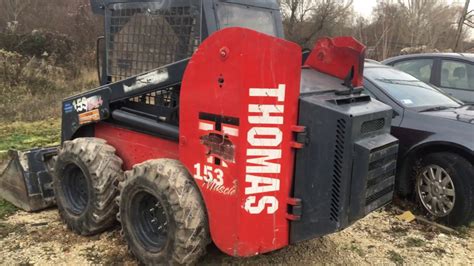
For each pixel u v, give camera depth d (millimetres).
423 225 5168
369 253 4473
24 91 14141
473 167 5016
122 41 4453
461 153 5125
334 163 3307
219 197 3396
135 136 4469
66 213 4668
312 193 3410
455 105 6074
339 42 3902
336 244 4613
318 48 4059
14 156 5219
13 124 10430
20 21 23203
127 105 4461
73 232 4652
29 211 5164
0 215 5066
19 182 5199
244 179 3260
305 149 3395
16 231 4684
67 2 26000
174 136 3988
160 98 4137
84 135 5012
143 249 3848
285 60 3248
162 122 4117
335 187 3320
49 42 18547
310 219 3445
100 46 4750
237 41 3148
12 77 14664
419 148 5355
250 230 3342
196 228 3486
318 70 4055
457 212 5035
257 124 3227
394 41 32750
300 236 3506
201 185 3512
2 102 12672
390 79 6098
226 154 3307
